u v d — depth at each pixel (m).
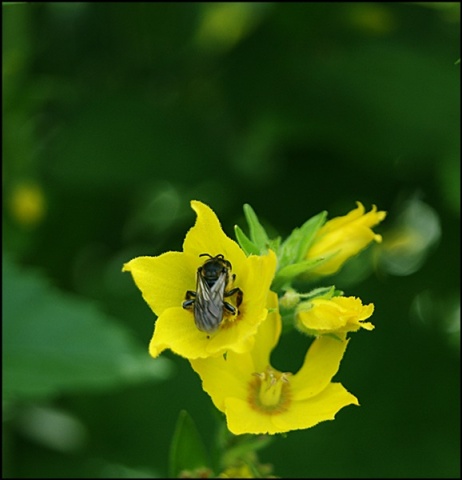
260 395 0.33
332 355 0.33
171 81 0.49
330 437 0.45
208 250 0.32
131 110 0.47
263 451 0.45
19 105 0.46
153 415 0.46
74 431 0.46
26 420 0.46
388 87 0.46
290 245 0.34
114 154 0.46
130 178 0.46
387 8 0.47
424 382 0.46
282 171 0.48
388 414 0.46
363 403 0.46
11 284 0.42
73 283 0.49
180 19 0.48
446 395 0.46
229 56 0.48
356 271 0.51
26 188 0.46
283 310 0.33
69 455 0.45
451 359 0.47
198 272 0.32
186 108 0.48
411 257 0.51
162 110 0.48
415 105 0.45
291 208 0.47
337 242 0.34
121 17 0.48
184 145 0.47
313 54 0.47
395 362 0.47
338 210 0.47
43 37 0.47
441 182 0.44
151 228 0.50
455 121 0.45
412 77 0.45
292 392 0.33
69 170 0.45
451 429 0.45
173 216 0.50
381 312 0.48
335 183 0.47
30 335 0.41
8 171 0.46
